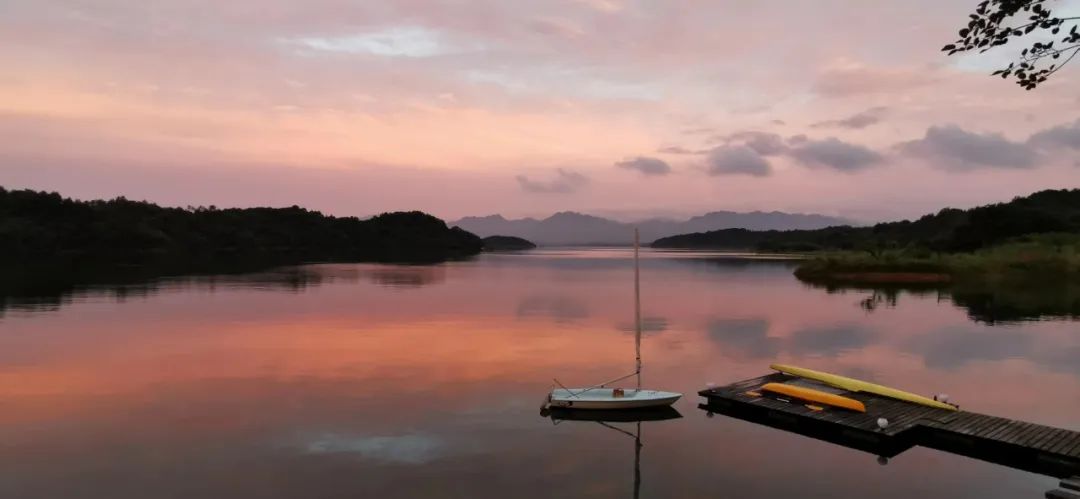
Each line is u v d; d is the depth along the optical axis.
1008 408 14.39
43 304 31.98
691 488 9.96
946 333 24.89
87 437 12.04
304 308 32.16
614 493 9.72
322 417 13.44
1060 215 83.69
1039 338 23.67
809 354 20.66
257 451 11.34
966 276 53.38
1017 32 5.79
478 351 21.00
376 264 79.75
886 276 54.88
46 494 9.46
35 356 19.50
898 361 19.50
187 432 12.37
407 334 24.42
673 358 20.06
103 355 19.72
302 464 10.73
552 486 9.95
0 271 53.78
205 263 73.50
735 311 32.28
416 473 10.40
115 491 9.59
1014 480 10.41
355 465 10.72
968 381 16.89
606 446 11.88
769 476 10.51
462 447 11.68
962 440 11.79
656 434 12.62
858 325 27.22
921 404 13.77
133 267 62.59
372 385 16.25
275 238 123.69
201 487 9.75
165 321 27.06
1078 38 5.66
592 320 28.72
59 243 85.44
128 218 98.94
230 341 22.45
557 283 51.16
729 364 19.17
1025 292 42.41
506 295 40.38
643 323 27.81
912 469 10.88
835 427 12.52
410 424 13.03
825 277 56.84
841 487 10.09
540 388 16.16
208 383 16.28
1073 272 52.41
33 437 12.02
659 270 74.50
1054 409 14.29
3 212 83.75
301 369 18.03
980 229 79.06
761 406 13.77
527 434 12.51
